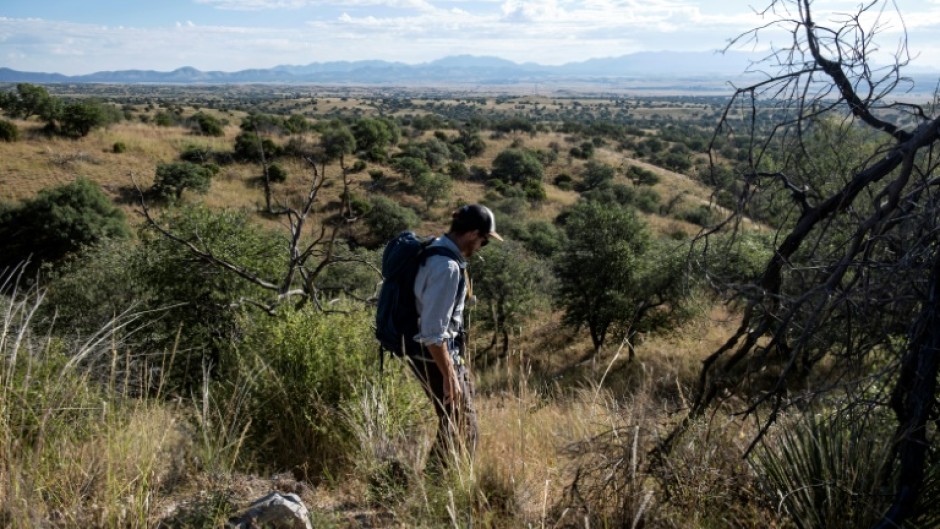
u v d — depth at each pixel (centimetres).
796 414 291
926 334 208
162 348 836
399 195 5062
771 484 263
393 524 257
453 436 297
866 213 237
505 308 2128
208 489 260
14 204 3500
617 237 2209
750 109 230
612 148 8719
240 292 919
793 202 241
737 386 244
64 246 3269
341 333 404
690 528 235
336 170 5247
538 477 287
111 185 4291
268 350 397
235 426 325
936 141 220
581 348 2222
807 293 210
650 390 294
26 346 334
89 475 252
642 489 243
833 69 216
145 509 238
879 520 230
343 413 350
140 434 284
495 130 9362
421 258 297
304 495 289
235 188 4575
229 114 10981
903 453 218
